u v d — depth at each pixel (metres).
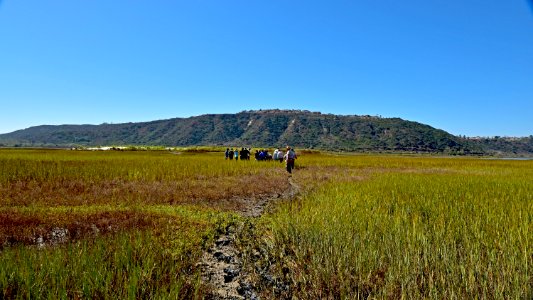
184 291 5.55
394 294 5.65
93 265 5.70
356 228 8.81
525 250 6.64
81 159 36.25
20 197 14.12
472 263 6.30
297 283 6.43
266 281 6.61
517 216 9.85
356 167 37.72
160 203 14.15
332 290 6.00
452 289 5.48
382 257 6.84
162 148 97.25
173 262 6.55
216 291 6.08
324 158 59.81
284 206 12.89
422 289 5.86
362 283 6.02
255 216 12.54
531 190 15.85
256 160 42.09
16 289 5.07
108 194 15.42
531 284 5.72
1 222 8.95
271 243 8.66
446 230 8.66
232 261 7.64
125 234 7.59
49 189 16.27
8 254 6.02
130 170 23.95
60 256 5.94
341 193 14.98
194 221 10.27
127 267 5.71
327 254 7.16
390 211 11.49
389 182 19.58
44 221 9.25
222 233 9.91
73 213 10.34
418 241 7.52
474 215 10.37
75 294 5.02
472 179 21.72
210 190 17.59
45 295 4.97
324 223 9.41
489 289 5.64
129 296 4.87
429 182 19.52
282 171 29.98
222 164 32.47
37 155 44.59
